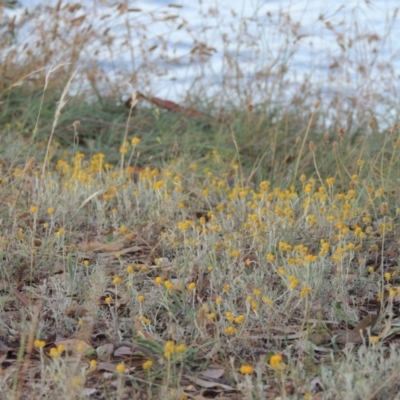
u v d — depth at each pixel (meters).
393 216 9.26
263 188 8.76
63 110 15.79
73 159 11.99
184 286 6.92
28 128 14.65
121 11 16.39
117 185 10.16
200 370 5.64
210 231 8.09
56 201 9.30
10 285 6.69
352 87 16.05
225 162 13.59
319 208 8.61
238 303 6.84
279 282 7.17
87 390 5.20
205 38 17.23
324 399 4.91
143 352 5.73
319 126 15.88
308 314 6.34
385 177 10.98
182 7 15.88
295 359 5.64
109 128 15.72
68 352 5.86
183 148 14.21
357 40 16.06
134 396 5.11
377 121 15.02
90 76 16.88
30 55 16.39
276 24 16.48
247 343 5.98
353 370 5.16
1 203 9.16
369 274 7.60
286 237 8.00
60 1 15.55
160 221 9.02
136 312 6.55
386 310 6.34
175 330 6.19
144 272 7.14
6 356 5.82
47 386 5.00
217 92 17.27
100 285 6.39
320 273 6.78
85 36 16.73
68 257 7.04
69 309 6.51
